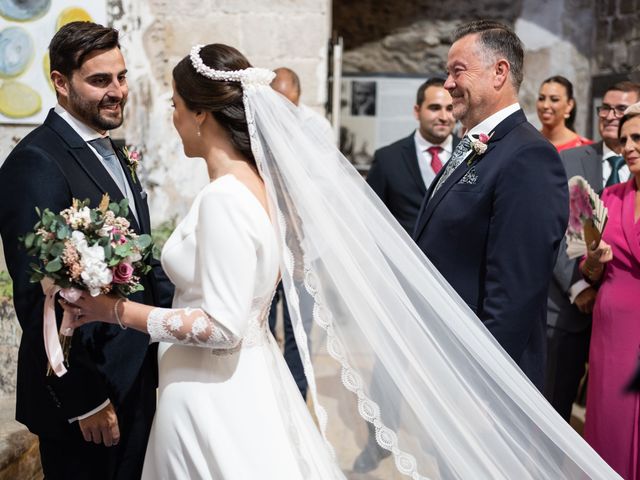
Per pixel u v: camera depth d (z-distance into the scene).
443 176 2.62
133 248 1.98
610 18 6.40
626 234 3.01
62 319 2.11
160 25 4.73
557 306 3.56
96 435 2.19
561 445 2.18
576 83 6.82
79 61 2.24
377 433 2.06
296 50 4.85
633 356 2.92
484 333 2.19
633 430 2.87
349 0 7.01
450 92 2.56
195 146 2.12
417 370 2.11
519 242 2.29
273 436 2.00
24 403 2.28
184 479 2.01
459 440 2.11
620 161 3.68
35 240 1.94
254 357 2.04
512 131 2.44
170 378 2.05
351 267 2.08
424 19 6.99
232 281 1.90
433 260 2.53
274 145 2.03
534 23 6.81
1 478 2.72
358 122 6.73
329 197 2.09
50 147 2.21
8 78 4.38
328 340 2.05
